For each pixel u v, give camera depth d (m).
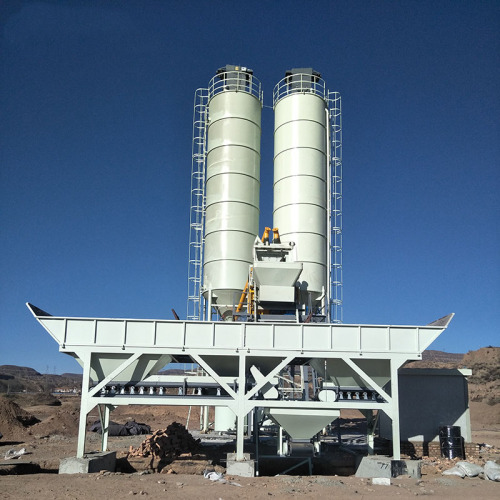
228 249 30.31
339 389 20.17
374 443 24.52
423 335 19.75
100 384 18.67
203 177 33.91
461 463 19.06
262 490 15.22
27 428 36.62
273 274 23.28
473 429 43.34
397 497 14.49
